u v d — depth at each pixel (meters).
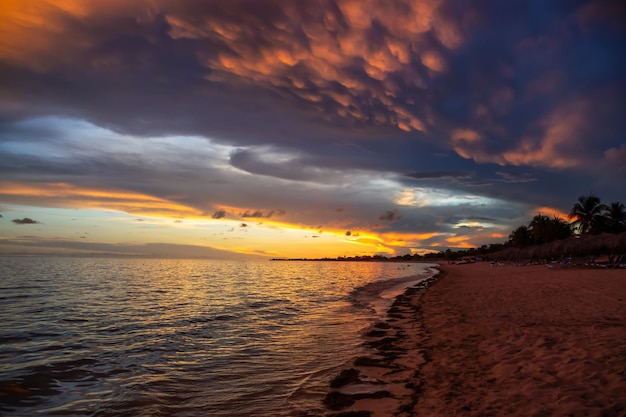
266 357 8.25
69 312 15.30
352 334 10.69
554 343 7.50
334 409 5.28
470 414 4.60
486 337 8.84
